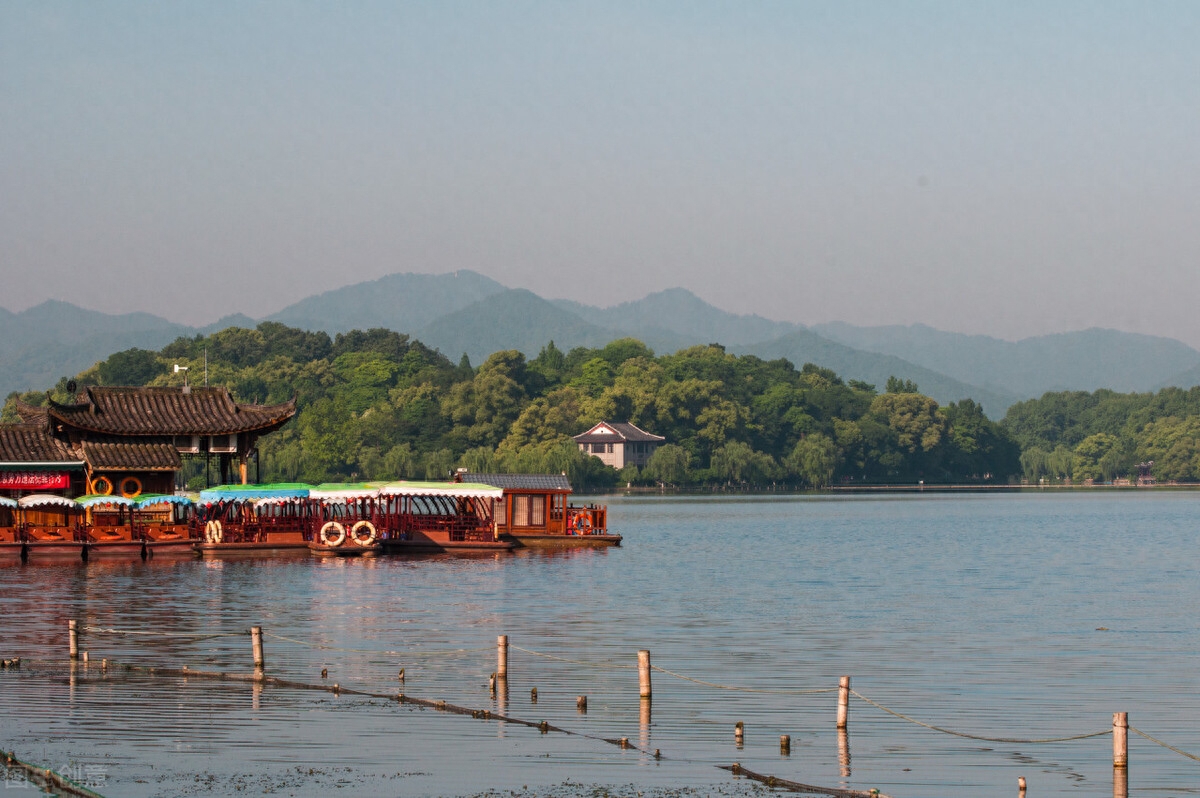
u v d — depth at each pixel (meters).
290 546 139.00
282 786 44.25
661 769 47.06
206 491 135.62
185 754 47.97
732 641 76.81
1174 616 90.25
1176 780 47.06
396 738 50.72
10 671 63.69
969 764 48.69
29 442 137.62
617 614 89.44
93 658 67.75
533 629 81.12
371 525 139.12
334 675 63.53
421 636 77.19
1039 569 132.88
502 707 56.56
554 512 161.25
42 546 129.38
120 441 141.50
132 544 132.88
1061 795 45.31
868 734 52.91
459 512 154.62
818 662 69.38
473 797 43.44
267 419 145.75
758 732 52.94
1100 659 70.81
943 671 66.88
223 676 62.56
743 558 145.62
